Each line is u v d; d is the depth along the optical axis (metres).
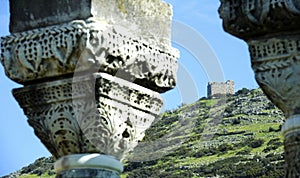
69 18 9.16
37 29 9.21
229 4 9.36
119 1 9.42
